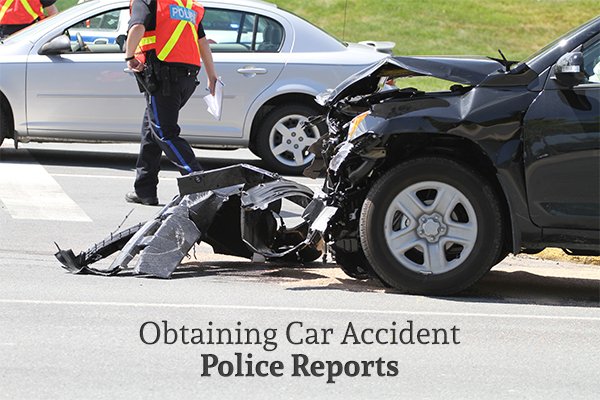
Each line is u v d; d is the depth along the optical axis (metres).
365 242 8.85
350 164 8.89
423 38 32.38
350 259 9.21
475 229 8.71
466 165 8.70
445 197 8.73
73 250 10.42
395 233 8.81
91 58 15.63
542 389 6.57
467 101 8.70
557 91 8.62
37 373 6.52
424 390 6.50
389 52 16.92
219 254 10.52
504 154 8.62
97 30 16.11
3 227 11.36
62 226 11.59
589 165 8.55
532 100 8.64
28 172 15.14
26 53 15.64
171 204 9.84
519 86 8.71
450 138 8.77
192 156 12.57
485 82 8.75
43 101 15.63
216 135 15.88
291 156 16.16
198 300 8.45
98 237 11.12
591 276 10.36
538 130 8.59
